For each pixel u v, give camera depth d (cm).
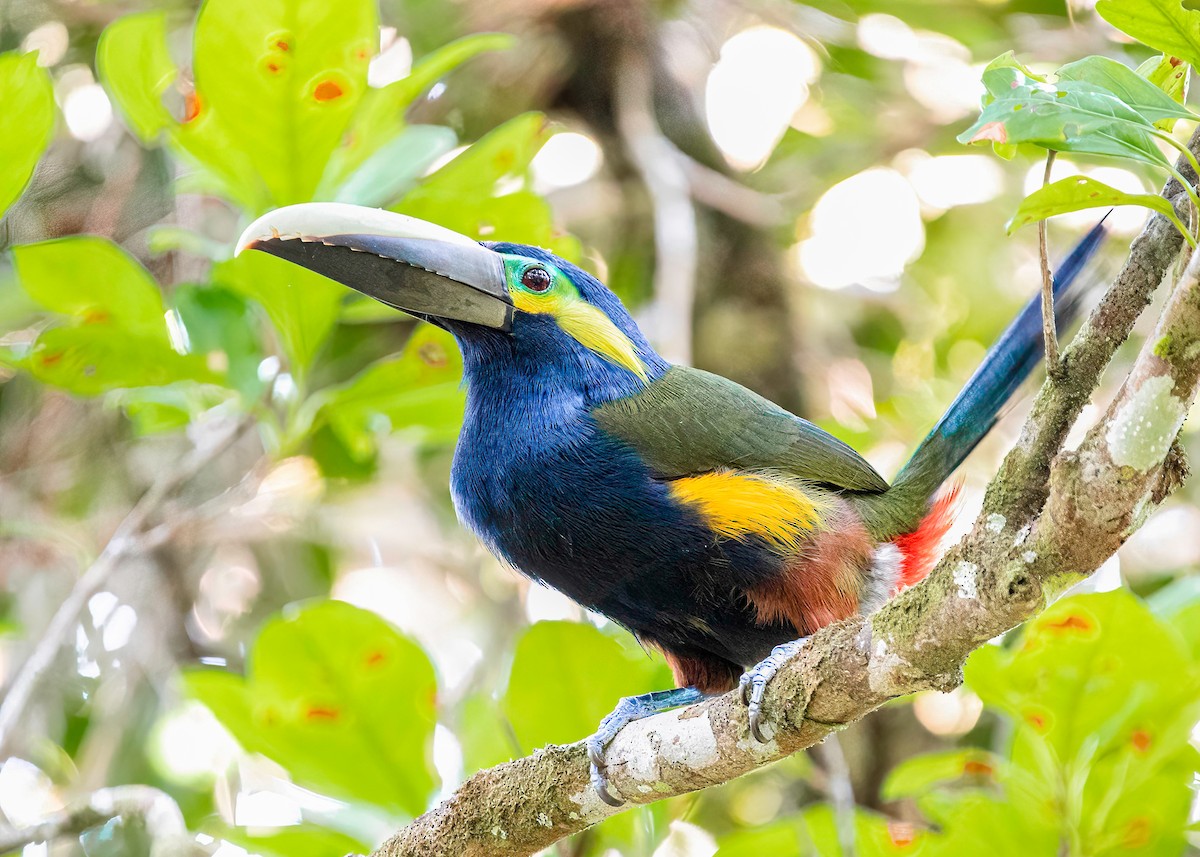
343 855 971
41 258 1016
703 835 1316
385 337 1423
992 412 964
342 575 1522
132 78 1006
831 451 950
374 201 1050
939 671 678
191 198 1341
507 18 1480
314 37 959
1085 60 643
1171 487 629
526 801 825
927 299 1625
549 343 941
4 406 1375
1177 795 976
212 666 1359
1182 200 646
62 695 1354
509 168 1080
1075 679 958
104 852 1252
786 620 899
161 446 1360
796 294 1573
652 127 1462
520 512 909
